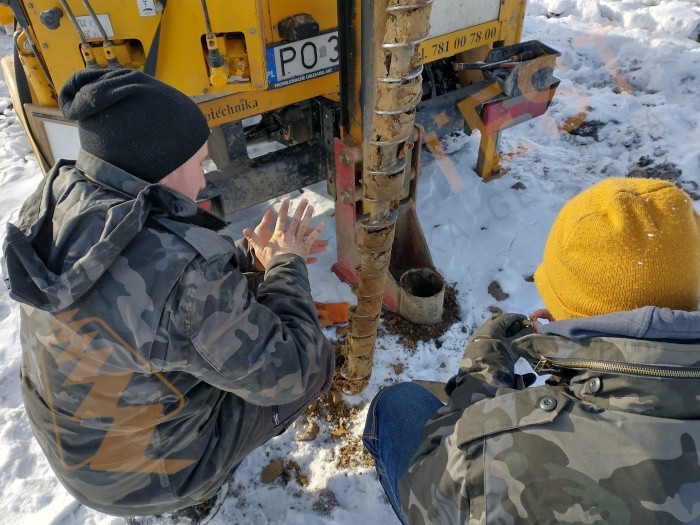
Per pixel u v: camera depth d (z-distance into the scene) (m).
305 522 1.88
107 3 1.88
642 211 0.87
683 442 0.81
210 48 1.87
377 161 1.47
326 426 2.15
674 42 4.40
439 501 0.98
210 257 1.10
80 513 1.89
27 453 2.07
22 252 1.05
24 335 1.25
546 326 0.96
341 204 2.31
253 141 2.93
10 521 1.87
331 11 2.14
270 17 2.01
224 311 1.13
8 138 3.81
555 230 1.00
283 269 1.43
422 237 2.45
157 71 2.01
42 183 1.23
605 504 0.79
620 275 0.87
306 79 2.22
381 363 2.35
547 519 0.82
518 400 0.94
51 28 1.91
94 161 1.13
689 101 3.88
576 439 0.85
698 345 0.83
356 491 1.96
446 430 1.16
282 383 1.25
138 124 1.10
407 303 2.39
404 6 1.19
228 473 1.62
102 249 1.02
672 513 0.77
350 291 2.59
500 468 0.88
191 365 1.13
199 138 1.20
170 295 1.07
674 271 0.85
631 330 0.85
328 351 1.47
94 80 1.13
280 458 2.05
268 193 2.58
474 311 2.56
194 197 1.30
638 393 0.83
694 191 3.14
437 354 2.39
